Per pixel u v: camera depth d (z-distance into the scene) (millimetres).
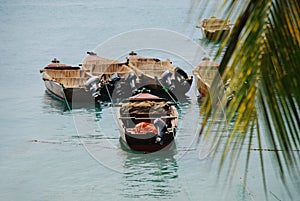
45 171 21156
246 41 3076
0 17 77250
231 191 17984
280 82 3094
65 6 88312
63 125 28141
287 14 3113
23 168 21547
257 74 3084
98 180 20078
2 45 55344
